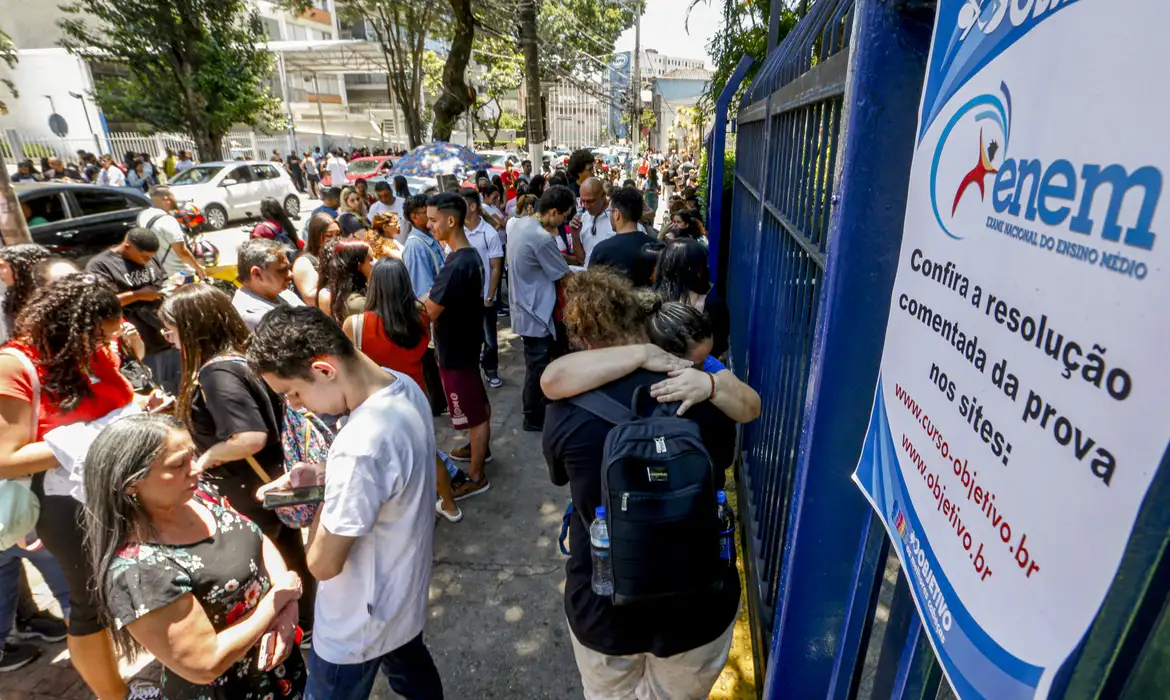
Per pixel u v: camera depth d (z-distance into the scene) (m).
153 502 1.48
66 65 21.56
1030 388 0.58
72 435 1.98
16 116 21.58
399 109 39.44
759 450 2.80
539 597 2.93
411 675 1.97
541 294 4.16
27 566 3.26
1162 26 0.41
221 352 2.22
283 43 24.17
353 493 1.59
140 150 22.73
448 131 13.15
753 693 2.33
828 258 1.22
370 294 3.01
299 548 2.52
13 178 16.58
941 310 0.80
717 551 1.43
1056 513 0.54
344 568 1.72
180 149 22.89
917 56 1.04
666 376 1.57
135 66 16.95
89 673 2.14
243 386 2.18
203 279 4.93
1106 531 0.48
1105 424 0.48
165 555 1.49
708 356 1.81
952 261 0.77
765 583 2.37
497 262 5.22
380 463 1.63
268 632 1.73
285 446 2.12
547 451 1.62
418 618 1.85
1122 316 0.45
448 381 3.54
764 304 3.00
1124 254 0.45
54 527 1.99
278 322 1.64
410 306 3.02
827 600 1.41
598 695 1.76
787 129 2.42
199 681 1.52
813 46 2.12
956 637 0.72
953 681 0.72
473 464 3.71
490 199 8.02
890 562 2.70
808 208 1.92
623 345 1.62
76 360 2.01
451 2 12.12
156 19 15.82
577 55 24.58
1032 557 0.57
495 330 5.30
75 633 2.09
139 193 9.24
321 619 1.79
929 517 0.81
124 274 4.05
